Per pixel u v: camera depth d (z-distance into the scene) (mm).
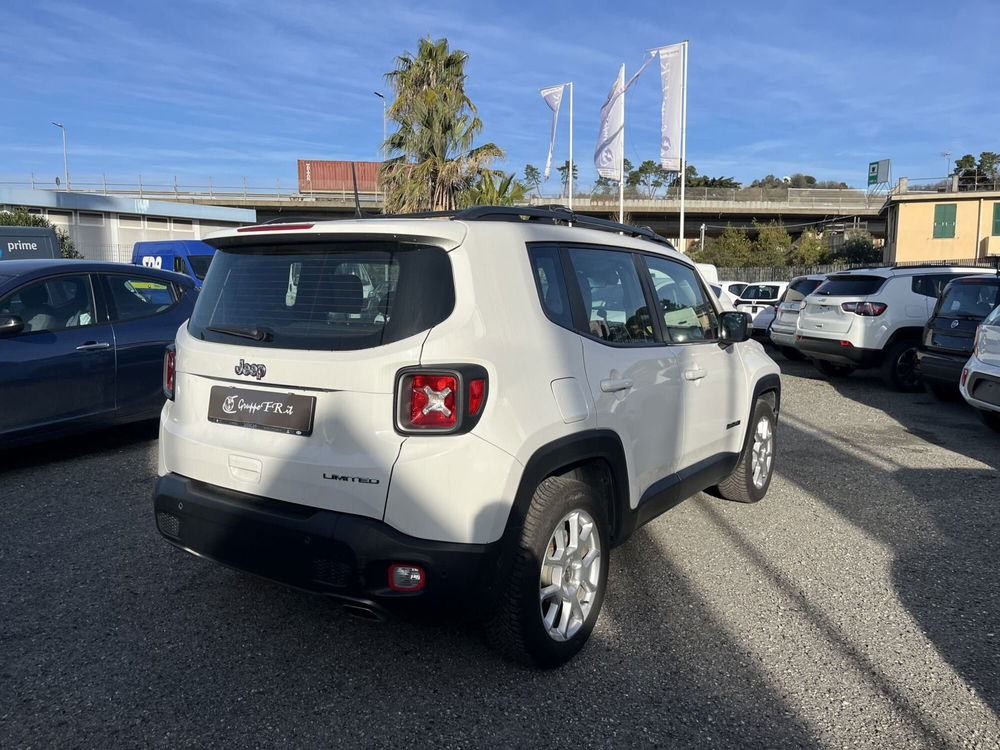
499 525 2641
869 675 3029
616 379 3266
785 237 48906
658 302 3893
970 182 37312
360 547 2580
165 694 2844
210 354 3037
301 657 3119
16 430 5625
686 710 2783
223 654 3139
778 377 5254
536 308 2943
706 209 58312
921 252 36781
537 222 3246
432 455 2559
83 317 6160
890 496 5414
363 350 2664
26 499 5129
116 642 3230
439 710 2762
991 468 6188
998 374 6898
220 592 3721
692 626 3430
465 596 2604
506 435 2658
